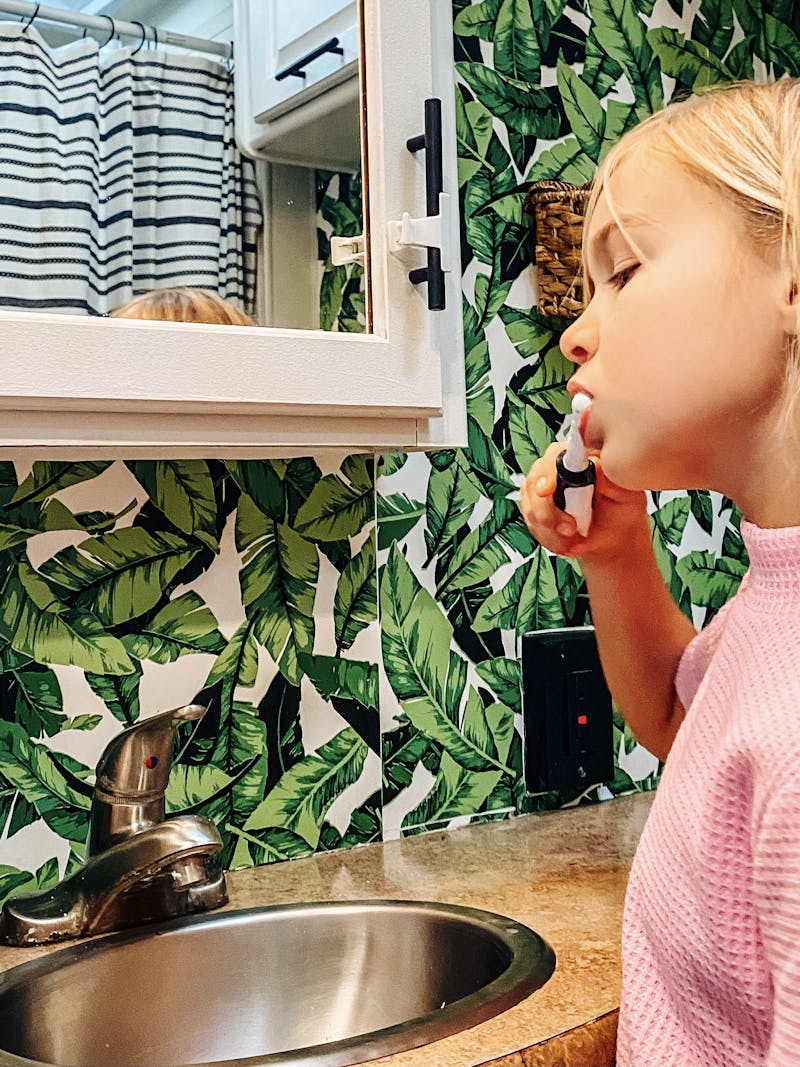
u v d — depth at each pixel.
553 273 1.29
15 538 0.98
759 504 0.69
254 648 1.10
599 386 0.70
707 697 0.68
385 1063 0.66
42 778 0.98
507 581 1.28
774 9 1.57
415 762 1.20
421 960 0.93
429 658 1.21
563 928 0.90
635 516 0.89
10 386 0.77
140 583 1.04
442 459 1.23
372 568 1.18
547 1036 0.69
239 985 0.93
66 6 0.86
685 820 0.64
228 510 1.09
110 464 1.03
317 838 1.13
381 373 0.94
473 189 1.26
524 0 1.32
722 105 0.69
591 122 1.37
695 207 0.66
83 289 0.83
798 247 0.62
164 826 0.89
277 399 0.88
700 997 0.64
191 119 0.89
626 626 0.91
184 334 0.84
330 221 0.94
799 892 0.54
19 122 0.83
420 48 0.99
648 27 1.43
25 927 0.90
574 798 1.31
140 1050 0.88
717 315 0.65
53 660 0.99
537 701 1.28
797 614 0.66
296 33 0.94
